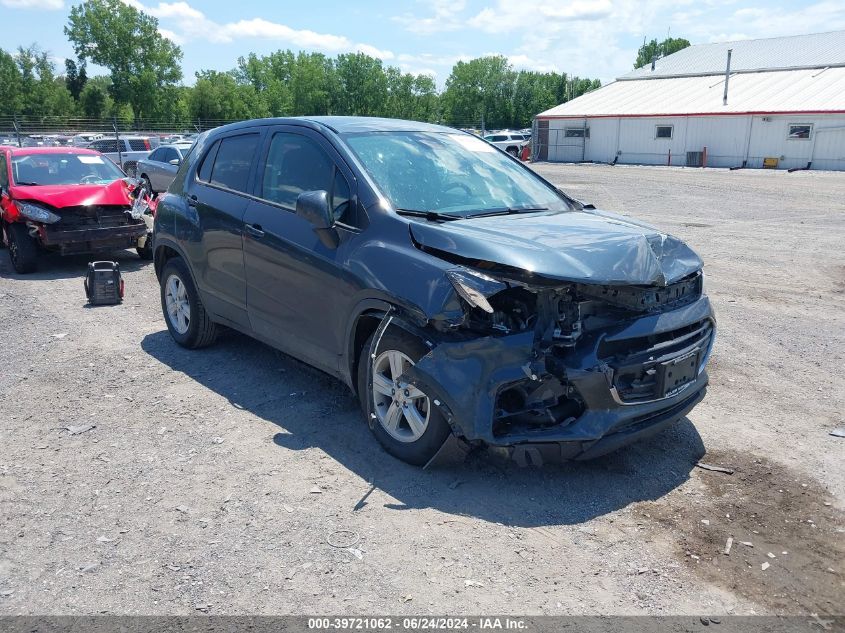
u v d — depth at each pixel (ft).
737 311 25.07
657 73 162.91
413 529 11.29
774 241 40.50
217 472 13.17
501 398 12.05
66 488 12.64
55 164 35.91
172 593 9.80
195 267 18.76
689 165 128.47
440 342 12.07
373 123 16.53
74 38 269.64
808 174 102.47
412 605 9.55
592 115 142.00
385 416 13.55
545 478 12.96
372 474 13.05
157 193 64.64
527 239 12.58
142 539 11.07
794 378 18.30
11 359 19.83
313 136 15.80
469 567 10.36
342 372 14.49
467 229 12.95
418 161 15.52
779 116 116.57
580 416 11.80
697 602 9.68
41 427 15.24
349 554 10.64
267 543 10.93
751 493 12.53
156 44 276.62
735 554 10.75
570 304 11.77
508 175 16.75
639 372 12.05
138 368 18.92
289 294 15.43
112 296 26.32
